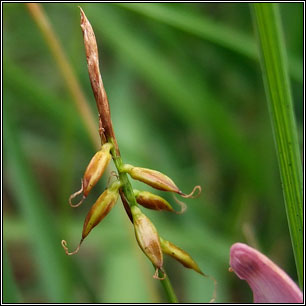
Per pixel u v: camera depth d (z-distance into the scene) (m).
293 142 0.14
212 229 0.30
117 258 0.26
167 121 0.36
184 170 0.33
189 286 0.27
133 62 0.32
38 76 0.37
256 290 0.14
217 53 0.31
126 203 0.14
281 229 0.30
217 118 0.31
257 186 0.30
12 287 0.18
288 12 0.30
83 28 0.13
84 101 0.24
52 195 0.38
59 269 0.22
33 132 0.36
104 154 0.13
